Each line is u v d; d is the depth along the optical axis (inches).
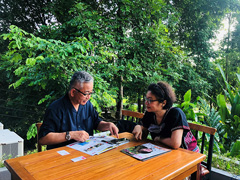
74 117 73.0
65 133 64.3
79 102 70.1
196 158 55.6
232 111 175.0
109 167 48.0
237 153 123.9
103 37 170.2
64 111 70.3
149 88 69.8
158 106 68.9
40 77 138.9
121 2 192.7
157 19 221.1
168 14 234.5
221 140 164.1
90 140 68.6
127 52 197.5
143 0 195.5
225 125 164.9
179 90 293.6
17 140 125.5
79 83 67.4
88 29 166.2
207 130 77.2
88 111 80.3
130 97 288.5
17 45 108.7
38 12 281.6
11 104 255.6
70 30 181.6
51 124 67.1
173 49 230.1
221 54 390.6
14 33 116.0
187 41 342.3
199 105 184.5
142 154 56.6
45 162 50.3
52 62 126.0
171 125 68.5
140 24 204.7
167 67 231.5
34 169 46.3
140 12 193.5
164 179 43.5
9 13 274.2
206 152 117.2
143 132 80.4
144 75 209.0
